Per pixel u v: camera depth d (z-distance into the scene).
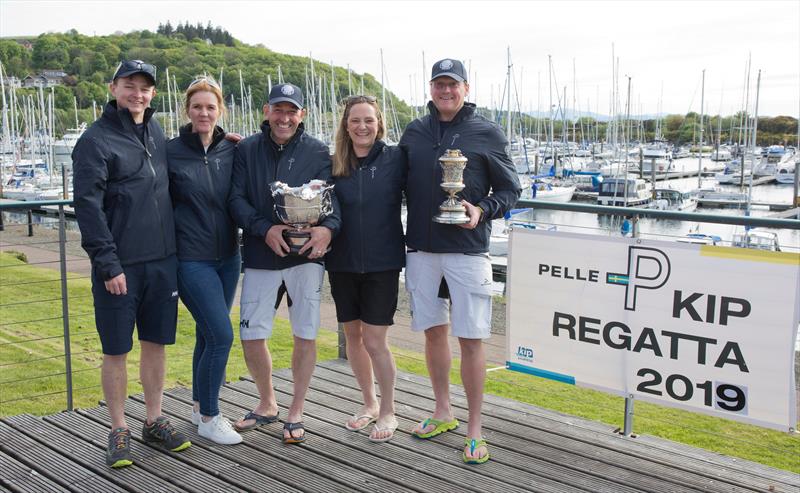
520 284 4.41
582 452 3.80
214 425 3.82
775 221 3.52
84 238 3.22
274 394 4.50
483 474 3.52
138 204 3.37
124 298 3.37
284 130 3.66
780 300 3.48
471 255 3.60
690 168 57.69
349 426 4.05
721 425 5.54
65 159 50.16
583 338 4.18
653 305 3.89
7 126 50.56
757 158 59.94
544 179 43.50
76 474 3.46
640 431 5.31
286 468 3.54
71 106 76.94
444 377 3.96
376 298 3.76
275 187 3.48
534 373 4.41
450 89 3.52
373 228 3.65
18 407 5.74
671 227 28.17
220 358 3.69
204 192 3.60
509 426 4.15
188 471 3.49
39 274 14.40
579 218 33.25
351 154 3.68
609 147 55.34
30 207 4.17
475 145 3.56
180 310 9.68
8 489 3.31
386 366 3.86
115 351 3.40
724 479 3.51
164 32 128.12
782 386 3.51
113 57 104.75
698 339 3.76
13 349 7.66
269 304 3.81
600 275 4.07
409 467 3.58
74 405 5.84
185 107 3.64
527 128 51.19
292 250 3.56
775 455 4.87
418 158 3.63
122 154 3.31
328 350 7.72
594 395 6.29
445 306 3.80
